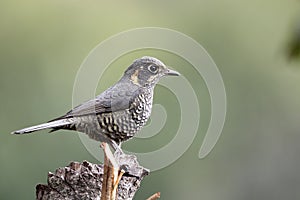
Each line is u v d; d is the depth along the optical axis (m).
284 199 17.92
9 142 13.96
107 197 5.73
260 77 17.45
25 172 13.62
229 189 16.97
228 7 17.25
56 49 15.49
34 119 14.59
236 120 17.38
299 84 17.52
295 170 17.58
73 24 15.77
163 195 15.24
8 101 14.66
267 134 17.52
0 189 13.62
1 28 15.40
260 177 17.39
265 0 17.11
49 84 14.99
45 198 5.95
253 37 17.45
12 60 15.20
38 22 15.49
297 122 17.69
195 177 15.88
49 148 13.60
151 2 16.66
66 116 5.98
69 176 5.89
